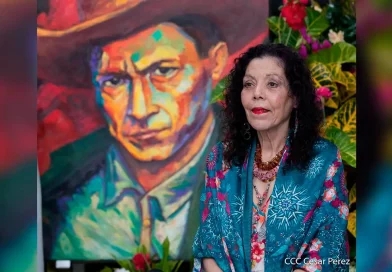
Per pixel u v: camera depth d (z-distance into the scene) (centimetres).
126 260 365
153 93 366
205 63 364
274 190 291
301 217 286
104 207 367
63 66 362
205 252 301
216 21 363
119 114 366
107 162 367
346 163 357
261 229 293
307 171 292
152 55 364
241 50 363
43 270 361
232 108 308
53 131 363
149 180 368
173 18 363
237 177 302
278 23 356
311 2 356
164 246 361
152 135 367
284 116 295
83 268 370
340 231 287
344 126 353
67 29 361
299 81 294
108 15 362
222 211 298
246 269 292
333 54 352
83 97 364
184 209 369
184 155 368
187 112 366
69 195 366
